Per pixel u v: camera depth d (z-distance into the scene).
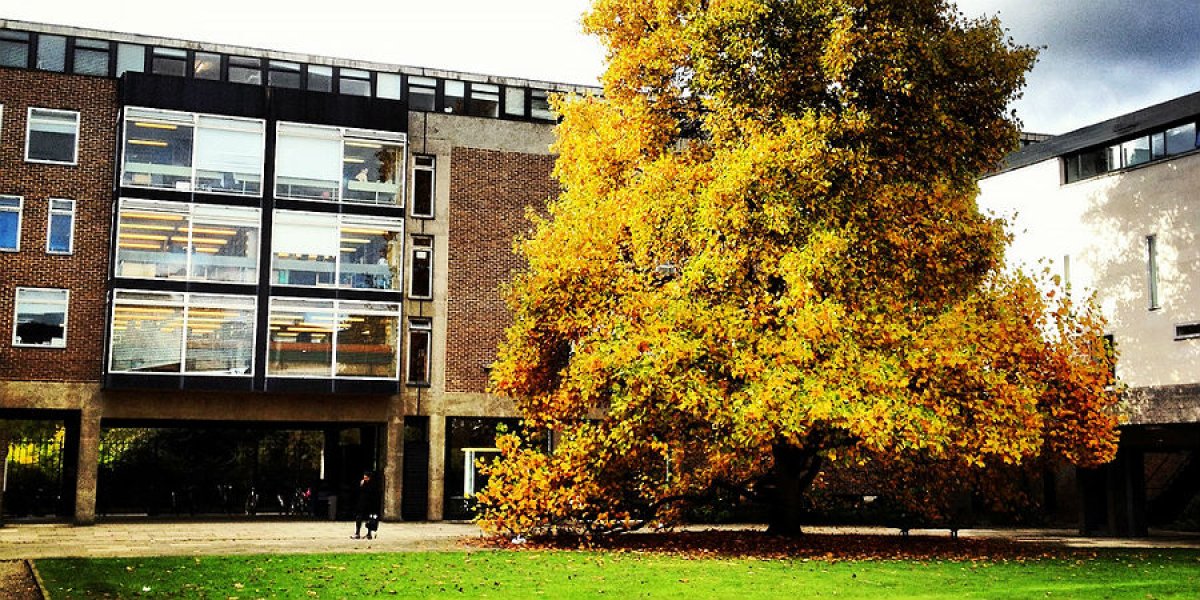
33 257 31.72
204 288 32.19
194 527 30.19
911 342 20.97
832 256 20.70
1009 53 22.66
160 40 34.00
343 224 33.94
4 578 15.99
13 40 32.72
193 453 39.56
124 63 33.62
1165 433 27.30
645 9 24.62
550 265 23.69
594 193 24.38
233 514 38.44
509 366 24.62
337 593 13.95
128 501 38.47
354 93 35.91
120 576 15.51
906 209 21.97
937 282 22.30
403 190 34.72
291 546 22.50
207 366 32.00
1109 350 23.73
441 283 35.53
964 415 21.27
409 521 34.25
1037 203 34.72
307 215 33.53
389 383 33.72
